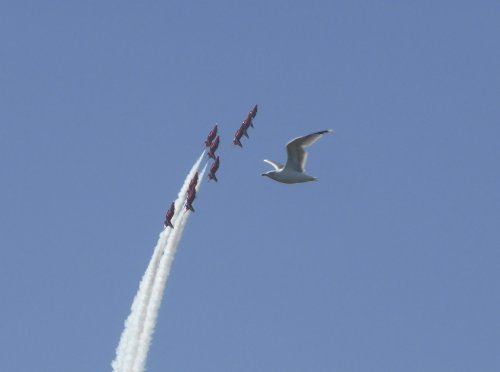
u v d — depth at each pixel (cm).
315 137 8200
